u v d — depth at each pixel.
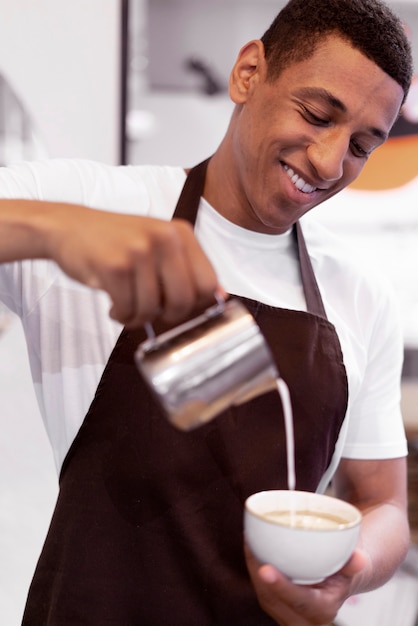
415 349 2.98
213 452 1.28
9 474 2.39
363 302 1.50
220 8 2.68
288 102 1.23
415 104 2.86
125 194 1.40
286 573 0.94
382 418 1.51
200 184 1.42
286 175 1.27
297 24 1.26
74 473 1.28
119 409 1.28
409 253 2.97
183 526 1.26
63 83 2.29
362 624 2.55
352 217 2.96
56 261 0.83
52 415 1.36
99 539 1.25
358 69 1.19
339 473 1.54
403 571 2.71
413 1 2.72
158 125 2.75
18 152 2.30
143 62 2.70
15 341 2.35
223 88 2.74
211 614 1.27
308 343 1.36
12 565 2.41
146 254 0.78
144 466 1.26
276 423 1.32
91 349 1.33
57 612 1.24
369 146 1.28
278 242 1.45
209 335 0.85
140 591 1.25
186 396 0.82
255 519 0.94
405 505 1.49
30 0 2.25
